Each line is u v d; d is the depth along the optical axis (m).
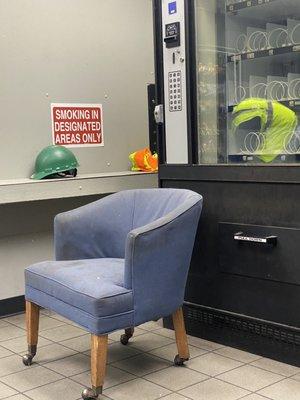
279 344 2.46
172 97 2.82
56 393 2.21
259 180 2.47
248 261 2.54
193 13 2.69
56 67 3.35
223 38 2.77
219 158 2.79
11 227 3.26
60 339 2.84
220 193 2.65
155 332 2.92
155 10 2.84
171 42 2.78
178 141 2.82
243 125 2.74
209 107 2.78
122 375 2.36
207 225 2.72
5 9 3.11
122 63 3.69
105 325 2.06
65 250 2.60
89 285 2.13
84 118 3.50
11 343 2.81
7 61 3.13
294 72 2.68
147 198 2.64
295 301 2.38
